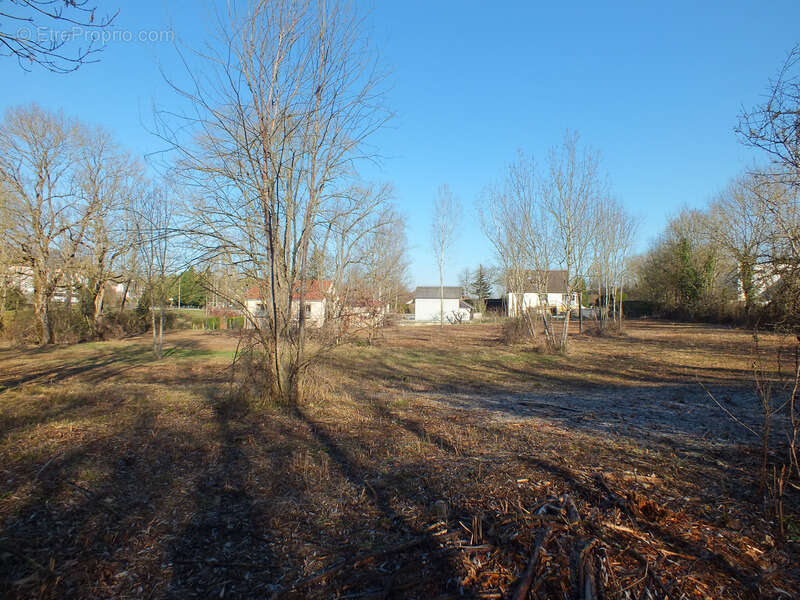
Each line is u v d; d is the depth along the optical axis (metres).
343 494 4.48
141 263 19.53
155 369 16.11
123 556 3.43
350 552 3.43
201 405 8.71
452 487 4.48
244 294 8.98
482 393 10.69
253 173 7.77
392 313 22.58
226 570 3.25
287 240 8.33
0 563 3.28
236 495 4.52
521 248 20.83
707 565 3.11
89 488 4.66
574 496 4.13
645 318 44.66
